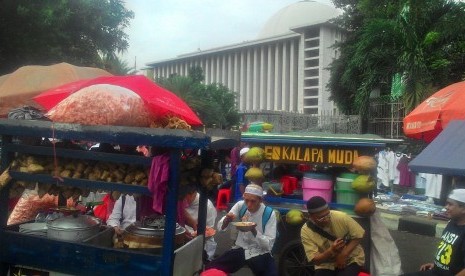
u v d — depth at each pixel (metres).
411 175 15.34
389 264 6.22
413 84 16.34
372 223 6.37
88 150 3.48
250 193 5.13
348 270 4.93
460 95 8.23
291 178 7.39
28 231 3.65
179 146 3.08
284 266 6.61
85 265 3.36
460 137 6.61
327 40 88.75
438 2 16.64
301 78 92.06
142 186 3.29
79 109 3.27
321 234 4.98
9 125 3.39
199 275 3.95
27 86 8.88
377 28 16.94
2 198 3.56
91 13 17.59
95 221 3.78
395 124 18.02
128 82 4.66
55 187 3.62
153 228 3.50
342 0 28.88
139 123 3.43
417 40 16.72
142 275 3.23
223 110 44.44
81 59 18.61
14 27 14.92
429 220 11.21
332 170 7.09
